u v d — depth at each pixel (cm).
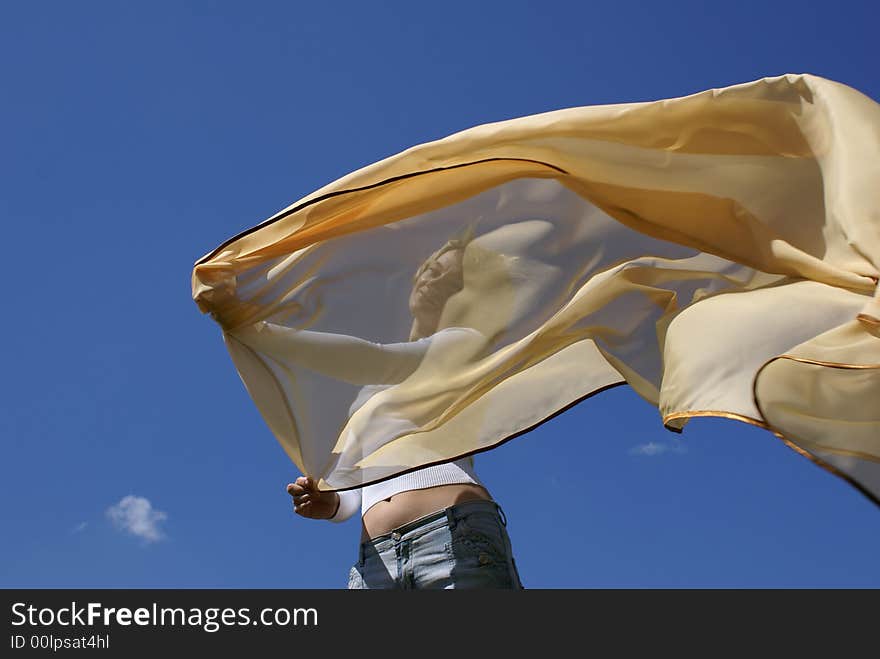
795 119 261
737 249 265
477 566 281
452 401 297
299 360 298
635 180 275
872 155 241
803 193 258
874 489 215
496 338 298
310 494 304
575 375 313
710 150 269
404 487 298
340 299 304
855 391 226
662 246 290
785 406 222
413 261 308
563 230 303
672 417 220
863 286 229
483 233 308
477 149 282
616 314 289
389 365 300
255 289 298
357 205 296
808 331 223
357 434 295
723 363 221
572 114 277
